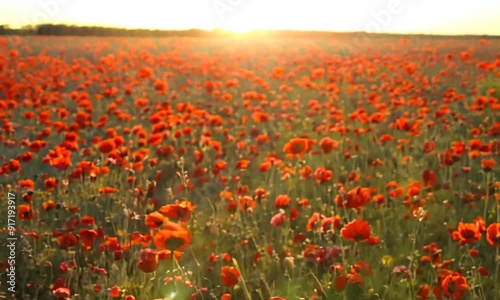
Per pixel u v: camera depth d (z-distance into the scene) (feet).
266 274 14.03
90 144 27.22
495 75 45.21
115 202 18.16
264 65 67.05
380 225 16.96
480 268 12.37
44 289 13.79
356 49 78.84
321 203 18.31
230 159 24.63
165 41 98.53
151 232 12.80
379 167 22.44
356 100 42.11
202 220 17.24
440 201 18.90
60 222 17.07
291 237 16.15
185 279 12.00
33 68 59.67
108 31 116.98
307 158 24.41
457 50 80.07
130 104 39.17
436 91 43.70
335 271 12.06
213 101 42.88
